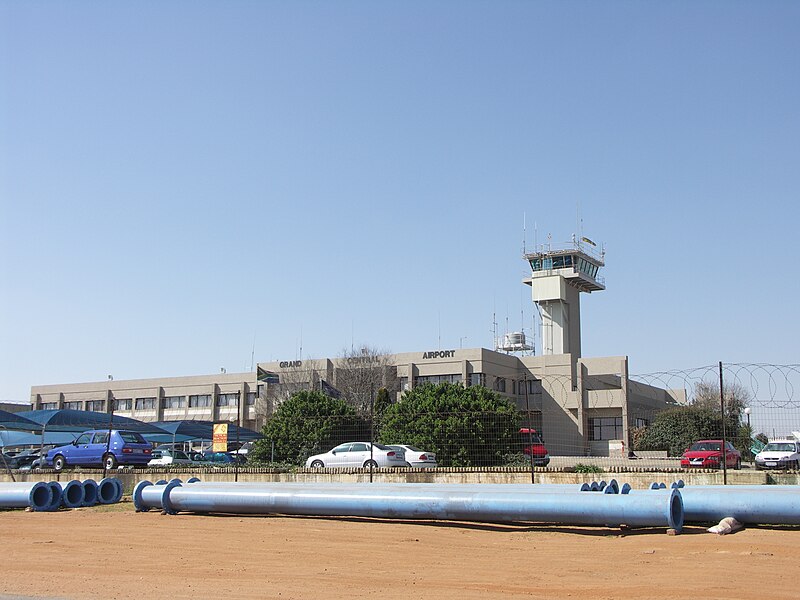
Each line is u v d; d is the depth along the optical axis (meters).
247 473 27.55
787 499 12.82
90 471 28.98
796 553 10.77
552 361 68.50
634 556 11.10
